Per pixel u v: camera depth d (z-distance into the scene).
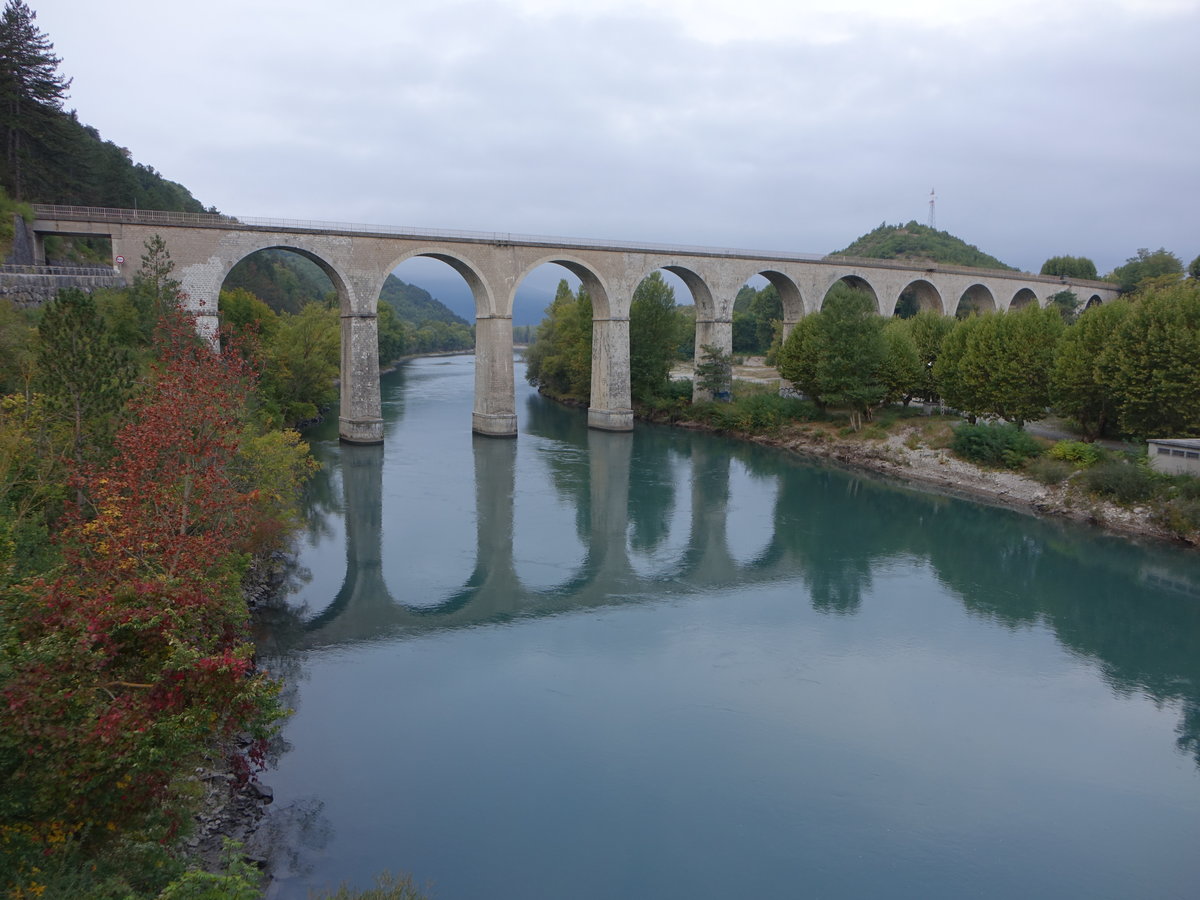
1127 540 35.00
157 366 23.97
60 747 8.89
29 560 14.13
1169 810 16.55
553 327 86.50
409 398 79.25
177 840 11.75
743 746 18.50
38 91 49.50
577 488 43.09
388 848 14.70
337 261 47.16
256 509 24.34
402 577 29.47
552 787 16.77
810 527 37.19
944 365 50.41
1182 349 36.94
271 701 11.20
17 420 17.59
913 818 16.12
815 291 68.44
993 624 25.95
